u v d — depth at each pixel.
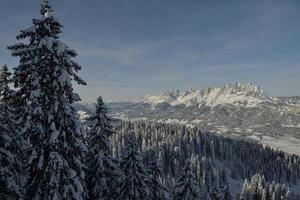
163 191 40.53
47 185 15.55
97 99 26.59
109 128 26.33
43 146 15.80
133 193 31.86
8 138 16.98
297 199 146.25
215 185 50.50
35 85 15.21
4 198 16.78
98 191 24.86
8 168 17.19
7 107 17.61
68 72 15.95
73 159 16.70
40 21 15.35
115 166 26.17
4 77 17.84
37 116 15.49
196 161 150.25
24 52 15.44
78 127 16.02
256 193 115.62
